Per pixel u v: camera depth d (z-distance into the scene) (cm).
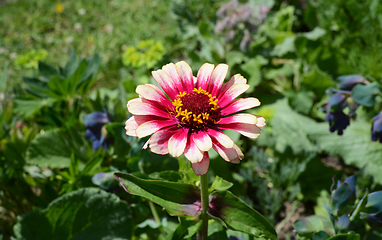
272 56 41
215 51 42
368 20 38
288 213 30
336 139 30
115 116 29
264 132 33
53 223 22
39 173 27
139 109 16
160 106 17
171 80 18
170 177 21
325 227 26
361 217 21
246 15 38
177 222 27
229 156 15
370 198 21
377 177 27
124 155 27
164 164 28
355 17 39
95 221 23
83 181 26
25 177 28
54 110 32
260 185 28
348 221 21
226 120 16
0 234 28
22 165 28
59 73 32
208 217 19
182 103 17
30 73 42
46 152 27
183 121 17
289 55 40
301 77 38
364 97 24
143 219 27
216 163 31
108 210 23
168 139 16
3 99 37
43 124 31
